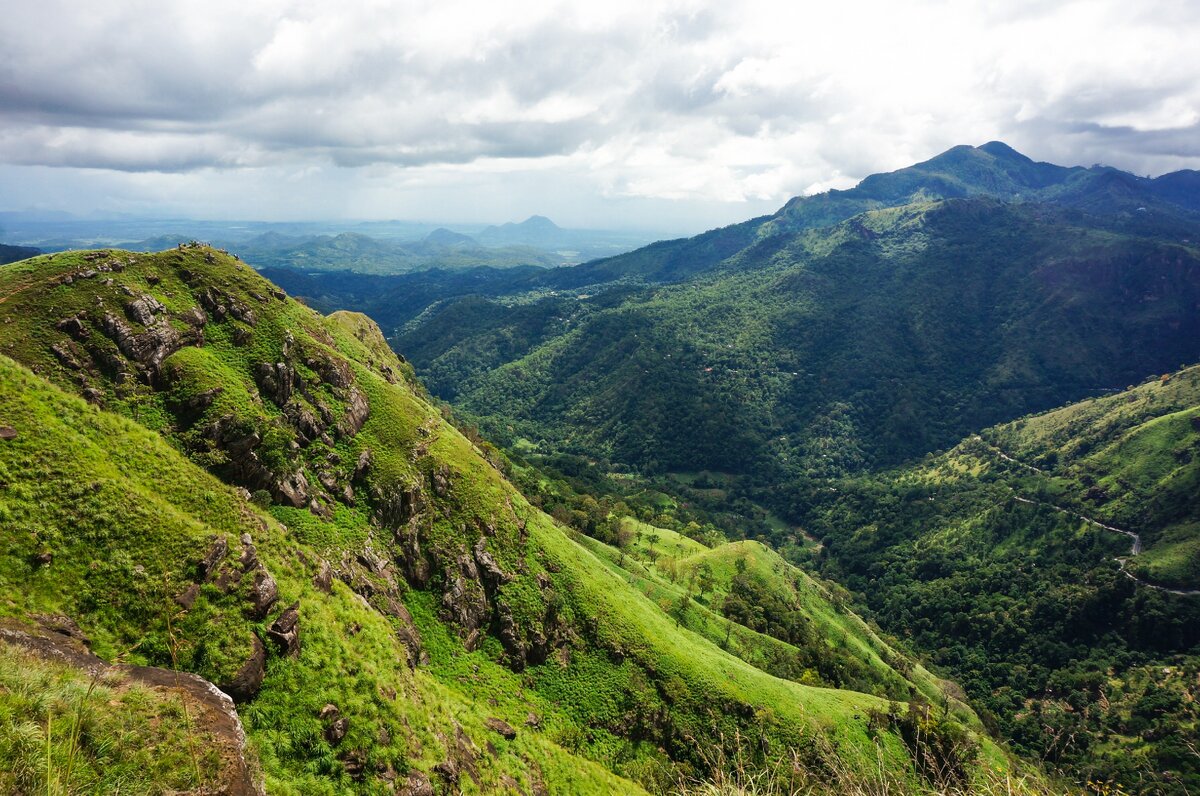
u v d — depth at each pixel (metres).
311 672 36.50
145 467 46.53
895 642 185.38
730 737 79.75
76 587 33.28
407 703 40.94
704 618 125.25
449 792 38.09
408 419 98.62
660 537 182.12
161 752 20.97
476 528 88.44
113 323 76.12
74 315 74.75
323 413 88.38
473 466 98.50
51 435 42.00
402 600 76.94
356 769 33.59
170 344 79.88
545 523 106.69
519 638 80.88
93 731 19.44
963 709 142.62
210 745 22.64
